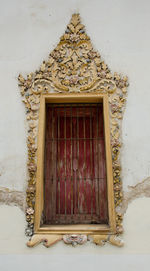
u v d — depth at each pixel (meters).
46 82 3.35
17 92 3.36
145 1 3.59
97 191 3.24
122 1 3.60
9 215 2.99
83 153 3.38
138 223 2.89
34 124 3.22
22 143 3.19
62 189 3.28
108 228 2.88
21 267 2.81
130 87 3.30
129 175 3.04
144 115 3.20
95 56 3.41
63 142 3.42
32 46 3.51
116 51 3.43
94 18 3.57
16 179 3.08
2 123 3.26
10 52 3.50
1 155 3.16
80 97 3.28
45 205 3.20
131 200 2.97
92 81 3.31
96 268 2.77
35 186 3.03
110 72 3.36
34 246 2.86
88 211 3.20
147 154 3.09
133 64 3.38
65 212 3.15
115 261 2.79
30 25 3.59
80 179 3.30
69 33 3.52
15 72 3.43
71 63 3.40
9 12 3.63
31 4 3.63
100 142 3.37
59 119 3.49
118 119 3.20
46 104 3.47
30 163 3.09
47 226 3.00
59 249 2.84
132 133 3.15
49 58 3.44
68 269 2.78
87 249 2.83
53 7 3.63
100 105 3.46
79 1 3.63
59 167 3.34
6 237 2.91
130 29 3.50
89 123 3.47
